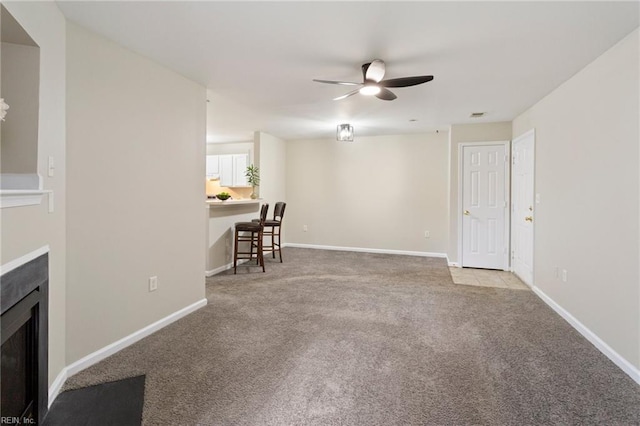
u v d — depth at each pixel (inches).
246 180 274.4
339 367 84.0
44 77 66.7
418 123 200.2
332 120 194.5
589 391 74.2
